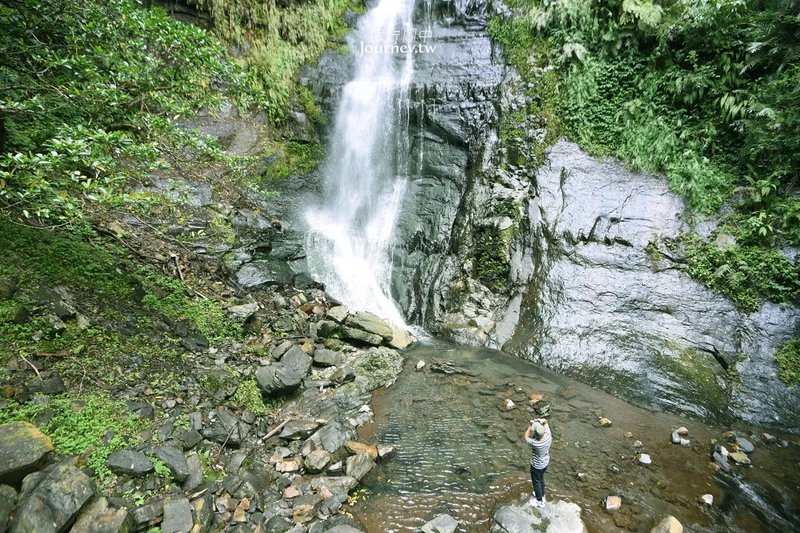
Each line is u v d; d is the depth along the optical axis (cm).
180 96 575
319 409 566
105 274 543
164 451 402
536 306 805
